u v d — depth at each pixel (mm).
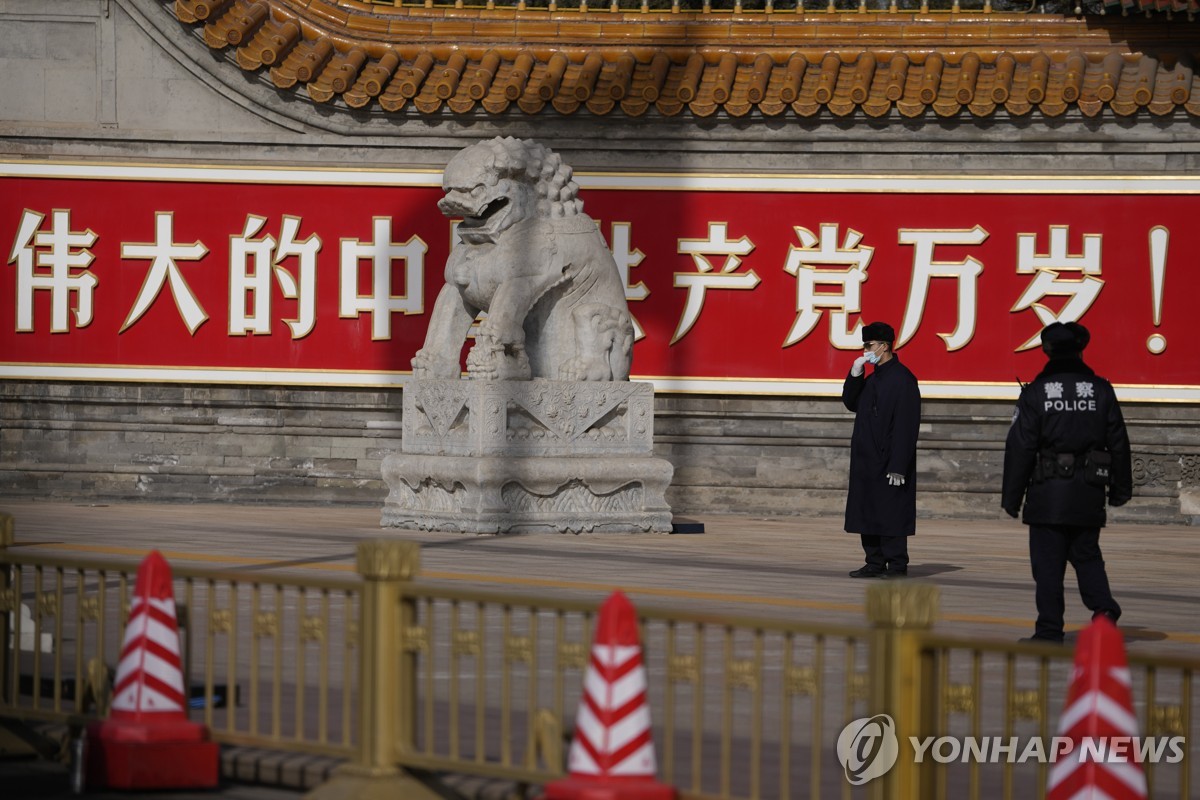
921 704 9422
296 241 32250
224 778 12516
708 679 15188
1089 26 32188
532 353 26844
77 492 32438
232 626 12086
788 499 32281
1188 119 31266
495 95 31672
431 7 33094
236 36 31688
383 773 11055
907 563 22062
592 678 10055
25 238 32156
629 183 32062
